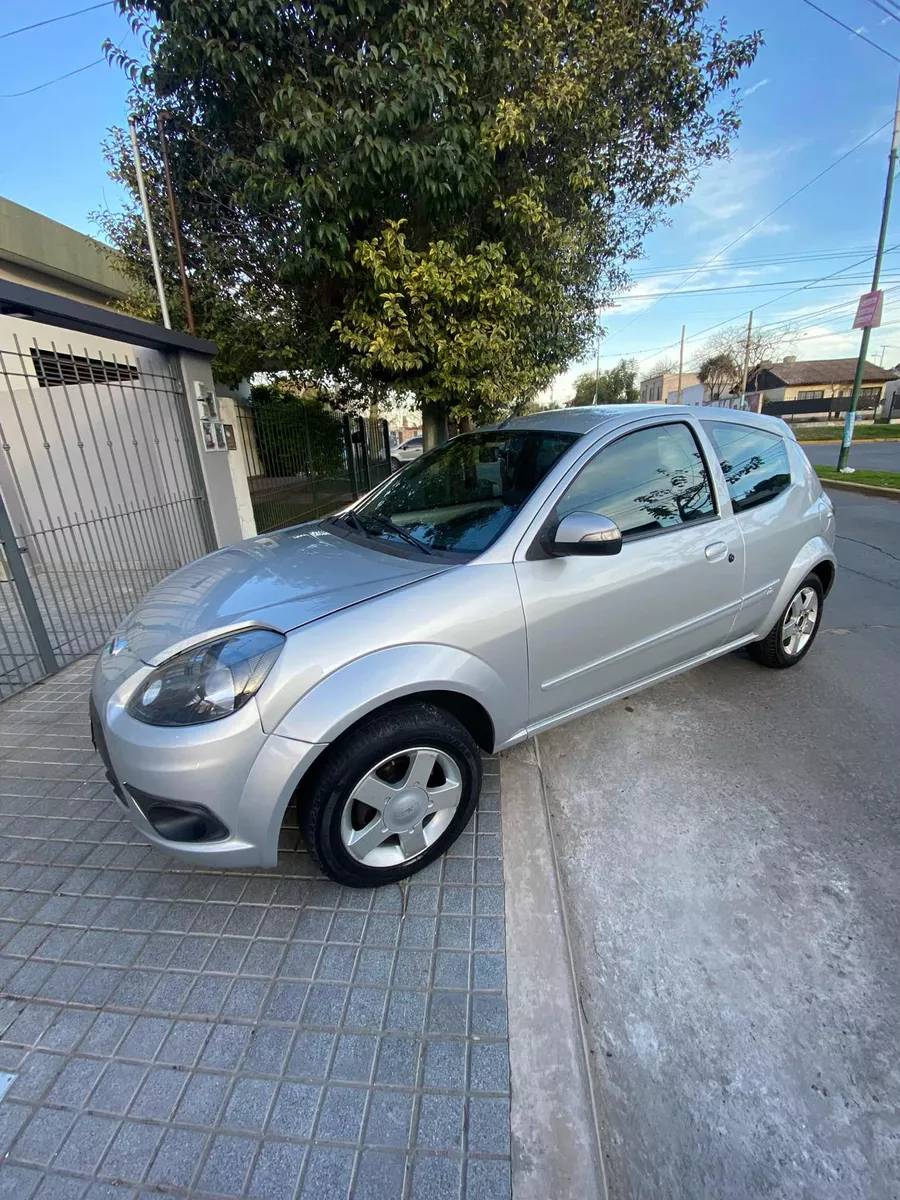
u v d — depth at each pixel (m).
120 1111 1.46
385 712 1.93
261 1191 1.30
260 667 1.78
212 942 1.92
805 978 1.78
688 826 2.42
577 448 2.48
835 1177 1.32
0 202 7.94
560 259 6.21
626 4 5.50
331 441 10.70
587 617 2.36
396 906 2.03
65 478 6.79
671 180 7.29
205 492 5.99
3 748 3.12
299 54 4.76
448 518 2.59
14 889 2.16
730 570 2.91
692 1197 1.30
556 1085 1.47
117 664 2.06
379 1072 1.52
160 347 5.39
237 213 6.36
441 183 4.76
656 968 1.82
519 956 1.81
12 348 6.92
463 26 4.70
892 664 3.88
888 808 2.51
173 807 1.76
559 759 2.90
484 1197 1.27
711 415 3.07
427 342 5.33
